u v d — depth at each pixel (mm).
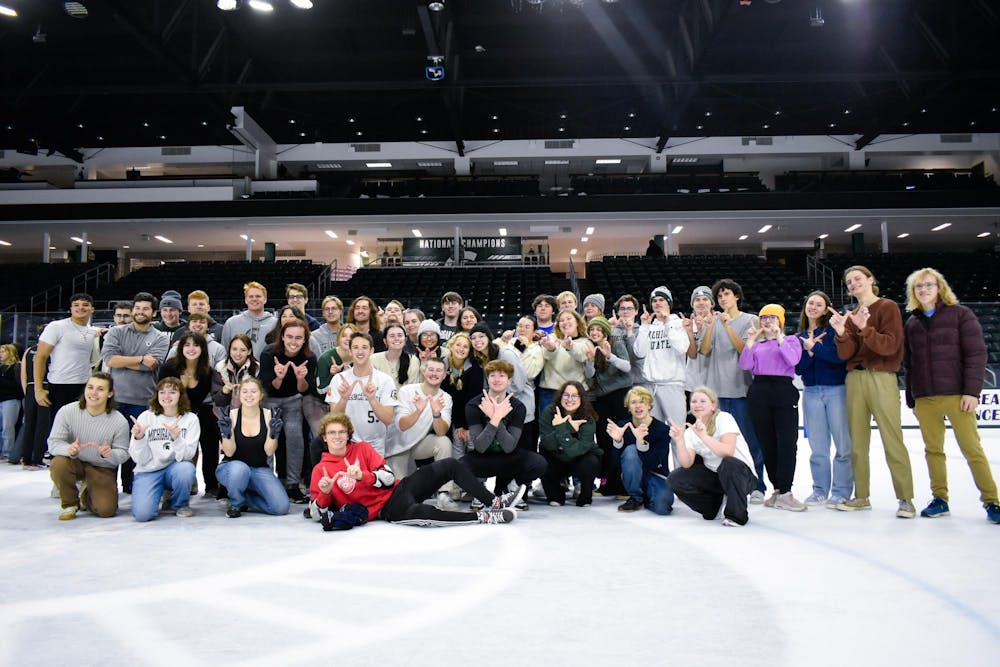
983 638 2031
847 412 4539
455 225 21656
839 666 1817
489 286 19281
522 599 2434
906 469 4176
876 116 21812
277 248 25797
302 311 5992
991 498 3951
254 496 4547
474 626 2143
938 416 4137
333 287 19484
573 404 4688
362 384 4594
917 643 1991
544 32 17547
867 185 23188
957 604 2367
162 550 3309
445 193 23500
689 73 16859
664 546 3346
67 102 20281
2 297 18844
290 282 19391
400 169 25859
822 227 22641
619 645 1973
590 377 5289
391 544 3418
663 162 24734
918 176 23359
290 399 5023
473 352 5105
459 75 19141
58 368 5699
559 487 4816
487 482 6016
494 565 2953
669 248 22078
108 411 4559
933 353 4156
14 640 2047
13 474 6566
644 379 5430
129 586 2643
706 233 23641
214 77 19328
